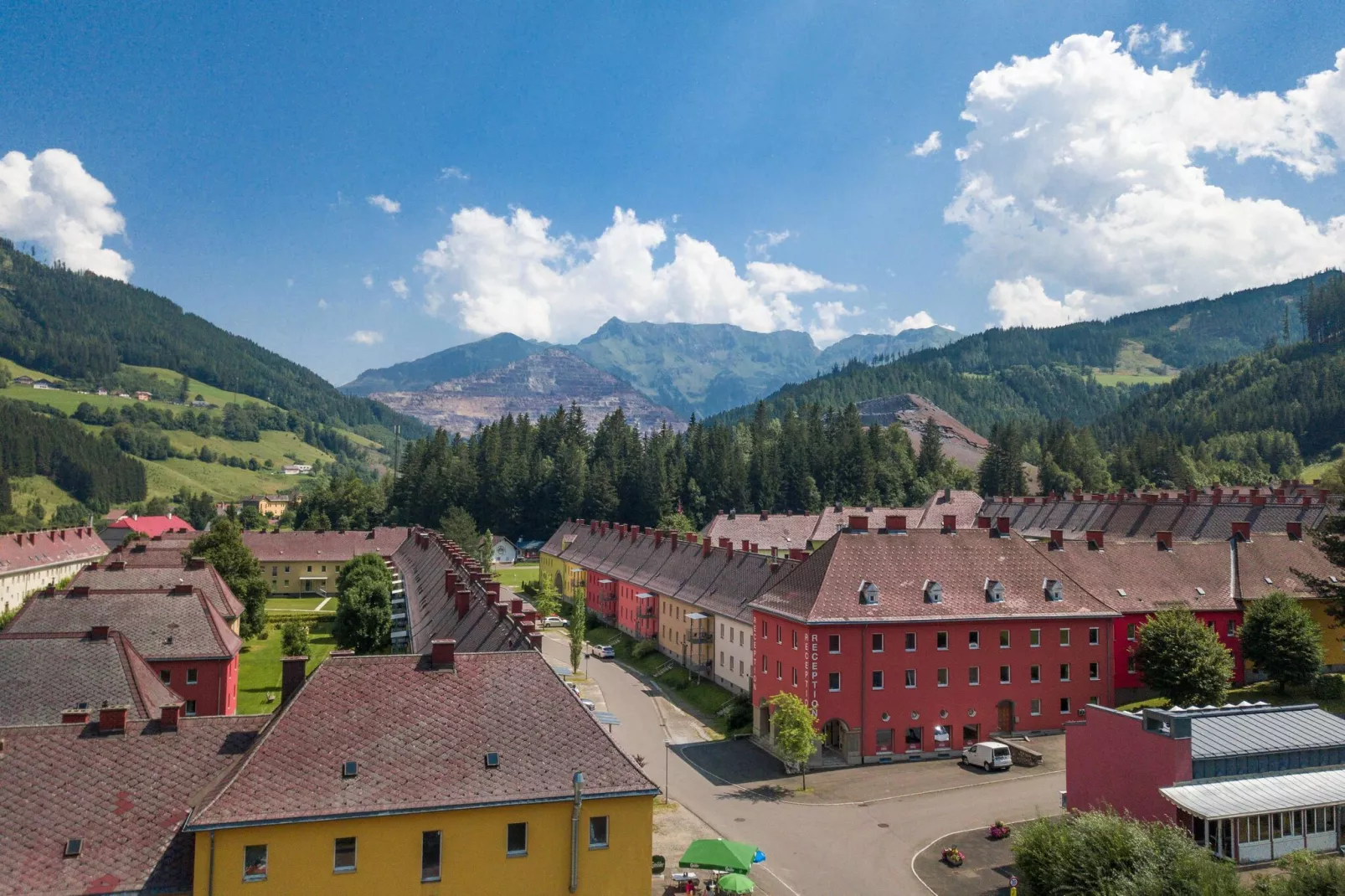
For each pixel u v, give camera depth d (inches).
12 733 1391.5
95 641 2234.3
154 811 1339.8
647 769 2669.8
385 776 1344.7
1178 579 3314.5
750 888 1694.1
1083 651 2908.5
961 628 2792.8
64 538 7116.1
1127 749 1897.1
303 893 1267.2
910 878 1876.2
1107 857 1496.1
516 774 1393.9
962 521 6702.8
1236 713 1951.3
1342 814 1784.0
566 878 1373.0
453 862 1330.0
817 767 2657.5
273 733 1364.4
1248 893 1411.2
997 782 2471.7
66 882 1234.6
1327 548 2913.4
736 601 3592.5
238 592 4566.9
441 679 1505.9
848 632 2699.3
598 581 5398.6
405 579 4741.6
